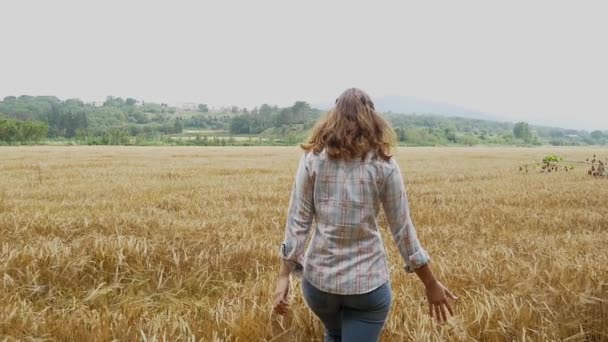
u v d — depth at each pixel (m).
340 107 3.20
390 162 3.19
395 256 8.27
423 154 61.97
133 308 5.54
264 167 32.41
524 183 22.80
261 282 6.25
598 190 18.89
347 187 3.15
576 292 5.73
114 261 7.02
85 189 18.66
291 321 5.05
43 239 8.22
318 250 3.23
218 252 7.87
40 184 20.47
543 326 4.92
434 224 12.02
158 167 31.45
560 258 7.74
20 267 6.70
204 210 13.12
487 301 5.21
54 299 6.09
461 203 15.73
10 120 97.31
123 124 162.88
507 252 8.32
